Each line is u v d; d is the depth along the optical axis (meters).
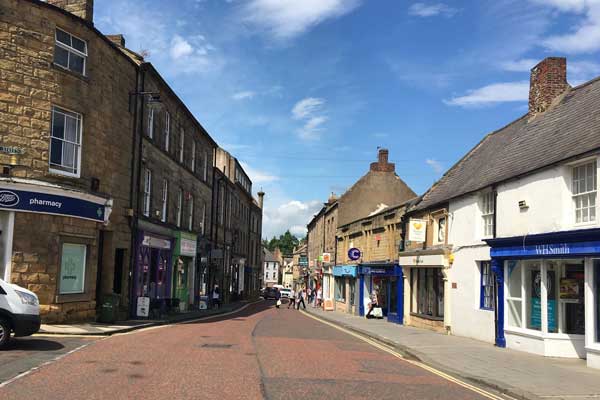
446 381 10.03
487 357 13.05
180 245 27.36
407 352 14.13
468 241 17.77
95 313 17.95
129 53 22.19
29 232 15.30
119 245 19.72
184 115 28.48
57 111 16.52
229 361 10.76
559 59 18.62
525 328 14.35
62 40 16.77
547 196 13.54
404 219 24.52
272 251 157.88
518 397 8.75
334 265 42.12
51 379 8.25
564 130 14.95
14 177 15.12
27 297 11.27
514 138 18.73
